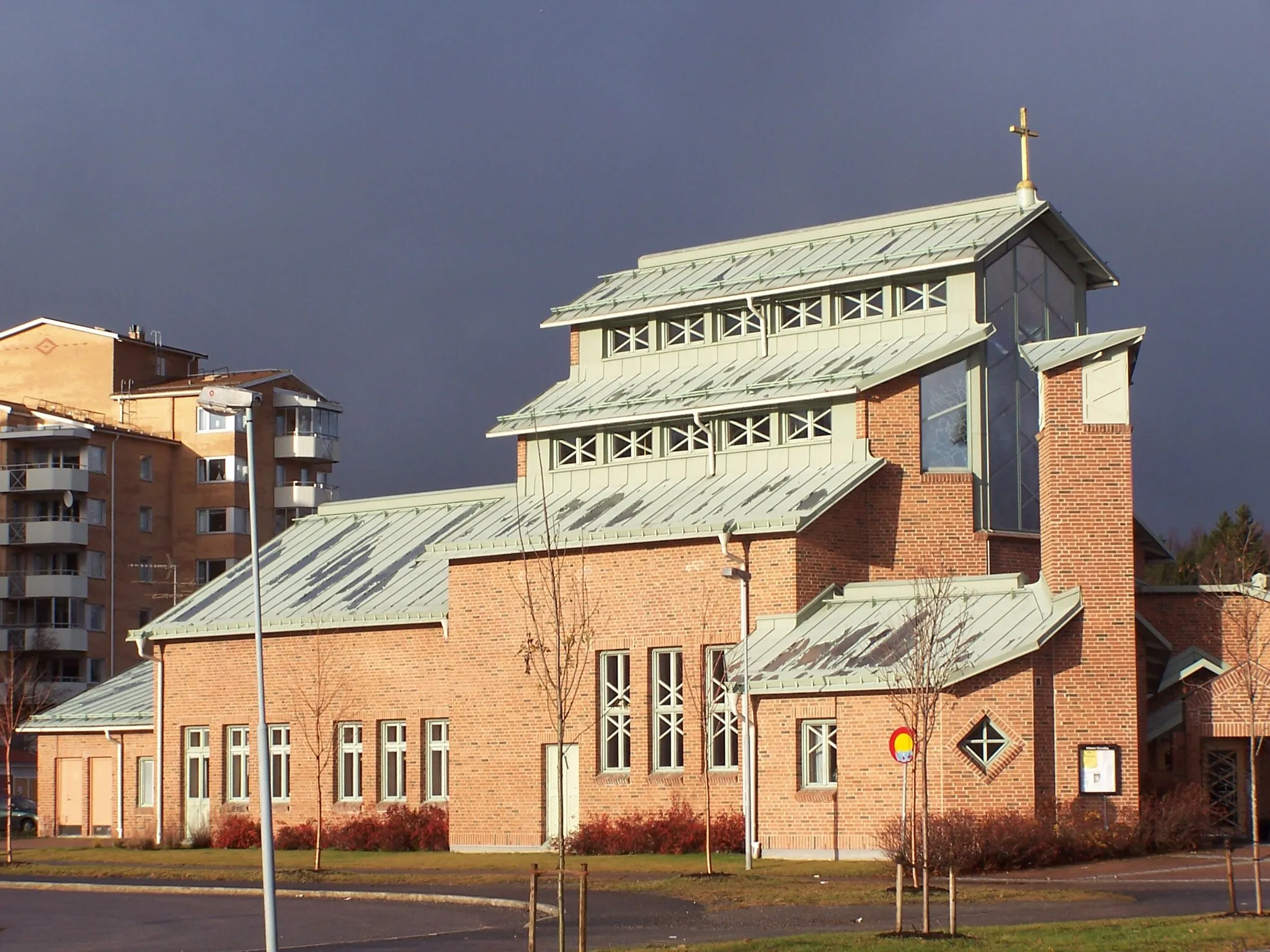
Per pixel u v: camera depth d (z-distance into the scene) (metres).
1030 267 51.56
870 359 49.81
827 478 47.59
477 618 50.41
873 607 44.75
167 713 58.16
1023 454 50.06
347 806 53.59
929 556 48.03
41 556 103.94
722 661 46.09
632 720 47.16
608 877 39.72
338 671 54.09
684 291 53.94
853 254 52.38
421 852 50.09
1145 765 44.53
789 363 51.53
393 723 53.16
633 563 47.75
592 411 52.56
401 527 58.97
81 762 62.56
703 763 45.59
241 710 56.41
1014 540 49.03
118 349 111.25
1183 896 31.86
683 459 51.03
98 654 103.81
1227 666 44.75
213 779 56.78
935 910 30.97
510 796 49.16
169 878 45.12
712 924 30.81
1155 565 101.69
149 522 107.56
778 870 39.50
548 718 48.62
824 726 42.91
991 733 40.50
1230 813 45.16
